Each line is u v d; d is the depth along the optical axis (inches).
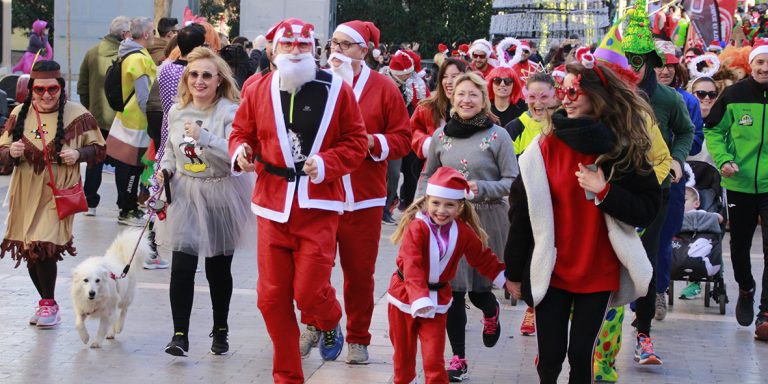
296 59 243.6
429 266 243.0
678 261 379.9
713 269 378.9
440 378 242.7
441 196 239.3
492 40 992.2
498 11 1025.5
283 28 246.1
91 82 550.6
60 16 1146.0
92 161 325.1
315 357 300.2
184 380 273.3
